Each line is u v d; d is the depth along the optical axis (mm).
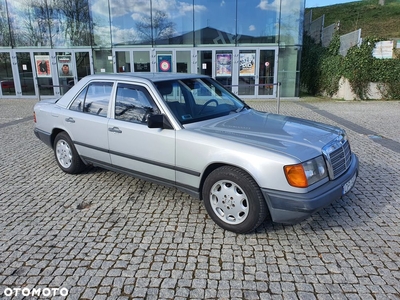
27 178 5027
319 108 12789
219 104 4344
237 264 2879
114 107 4254
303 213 2947
